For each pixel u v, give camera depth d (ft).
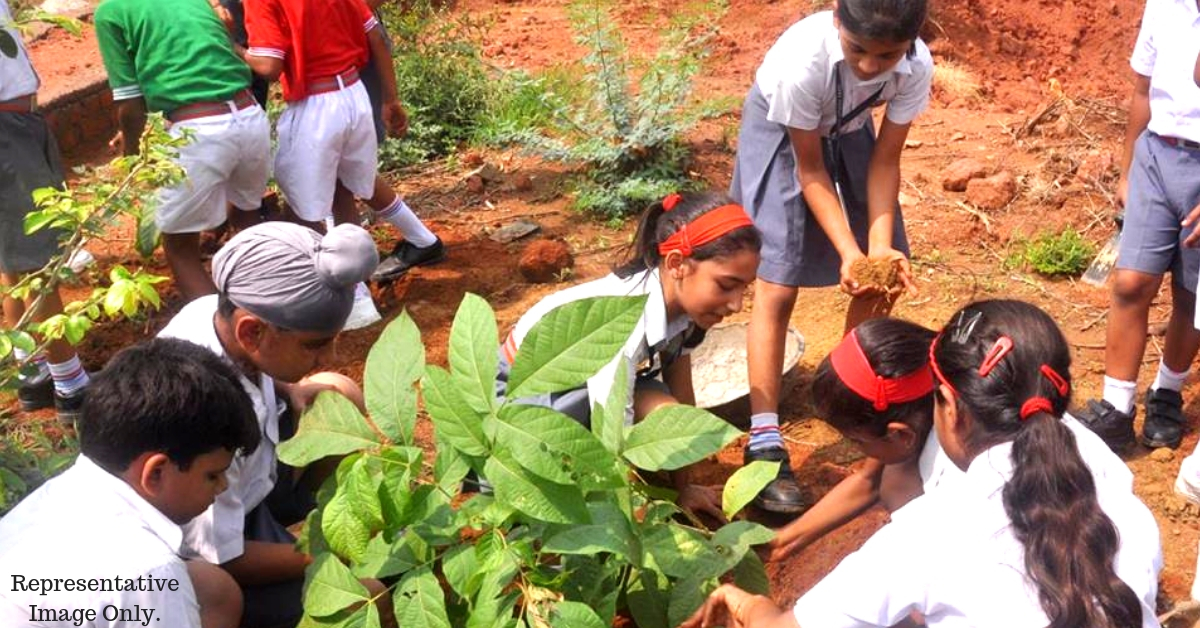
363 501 9.15
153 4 16.21
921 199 21.33
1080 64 29.86
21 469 11.41
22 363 10.85
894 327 9.37
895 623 8.03
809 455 15.12
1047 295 18.49
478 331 9.69
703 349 16.42
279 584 11.17
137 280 10.41
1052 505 7.43
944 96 26.76
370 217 21.30
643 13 32.45
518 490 9.22
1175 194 14.12
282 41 17.21
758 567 10.98
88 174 12.83
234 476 10.37
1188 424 15.62
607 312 9.41
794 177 13.76
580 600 10.36
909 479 10.25
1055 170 21.94
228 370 9.04
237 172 17.16
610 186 21.62
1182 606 12.12
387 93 19.40
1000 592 7.49
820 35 12.81
